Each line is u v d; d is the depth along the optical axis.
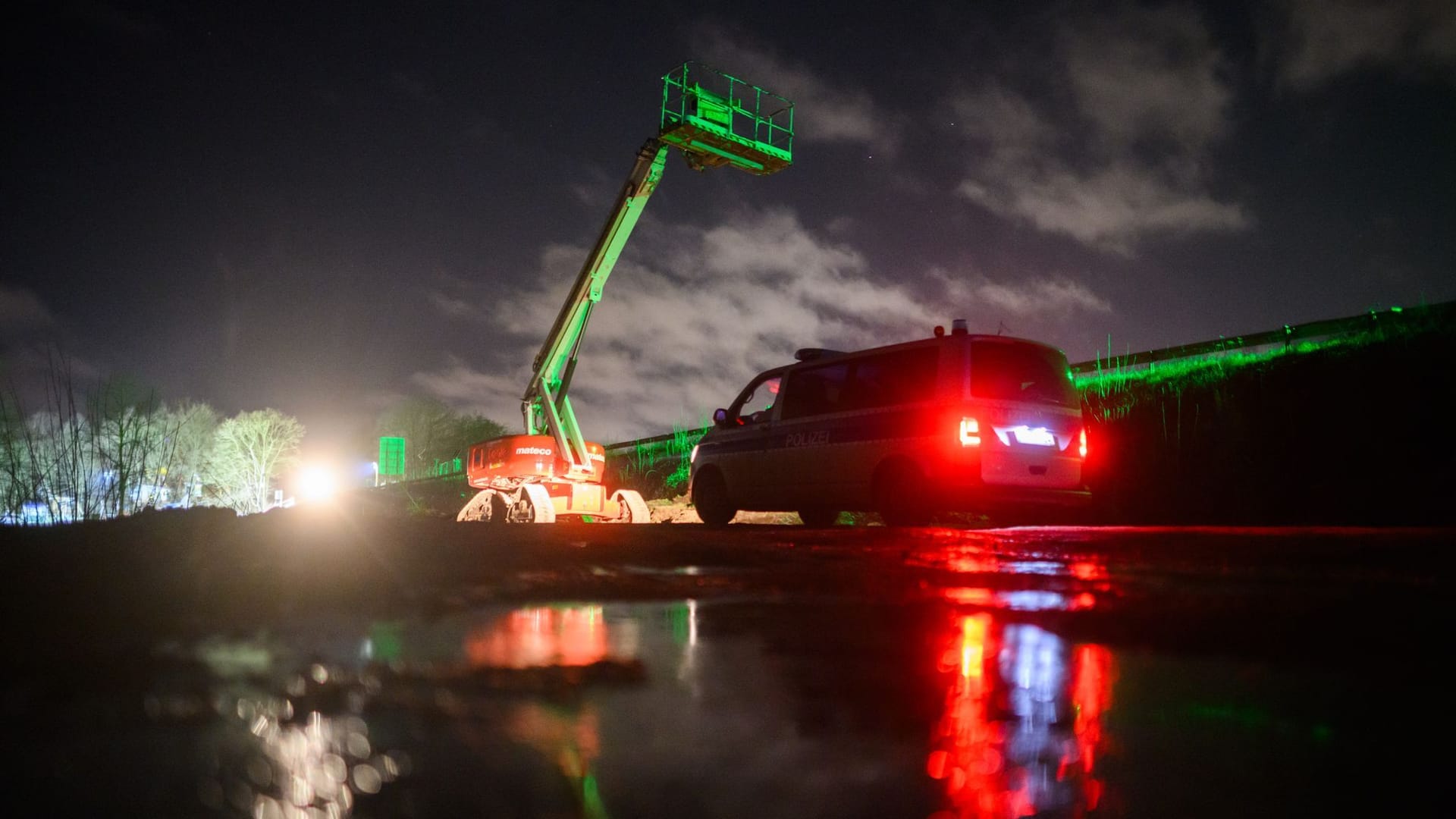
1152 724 1.14
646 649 1.60
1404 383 10.62
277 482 32.94
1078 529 5.25
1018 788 0.88
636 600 2.35
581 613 2.09
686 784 0.83
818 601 2.40
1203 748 1.03
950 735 1.06
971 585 2.75
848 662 1.52
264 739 0.92
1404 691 1.36
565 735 0.99
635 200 14.39
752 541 4.34
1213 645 1.72
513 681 1.25
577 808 0.74
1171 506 11.62
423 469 40.41
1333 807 0.86
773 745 0.98
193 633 1.58
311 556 2.92
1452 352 10.41
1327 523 9.23
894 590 2.62
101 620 1.68
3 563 2.46
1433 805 0.85
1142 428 13.34
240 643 1.49
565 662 1.42
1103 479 12.95
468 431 42.84
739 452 10.22
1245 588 2.62
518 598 2.27
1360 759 1.01
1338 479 10.24
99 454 8.80
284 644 1.49
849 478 8.84
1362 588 2.61
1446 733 1.09
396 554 3.10
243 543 3.14
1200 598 2.41
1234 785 0.90
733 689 1.27
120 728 0.94
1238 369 13.05
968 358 8.17
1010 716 1.17
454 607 2.06
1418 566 3.02
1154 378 14.25
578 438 14.79
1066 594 2.55
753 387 10.51
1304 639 1.81
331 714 1.03
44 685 1.14
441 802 0.74
